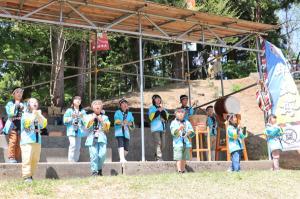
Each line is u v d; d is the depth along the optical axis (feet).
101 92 86.94
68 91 81.20
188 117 40.50
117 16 41.37
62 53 62.80
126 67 90.38
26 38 66.23
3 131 33.24
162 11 38.91
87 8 38.81
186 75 54.90
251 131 56.54
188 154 34.32
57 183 26.37
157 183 27.89
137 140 41.09
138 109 57.52
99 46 50.80
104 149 30.96
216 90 70.54
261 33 45.27
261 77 44.21
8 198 22.84
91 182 27.02
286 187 30.07
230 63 95.96
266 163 40.65
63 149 34.24
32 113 28.25
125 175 30.96
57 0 35.63
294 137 42.32
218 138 42.65
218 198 25.66
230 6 86.07
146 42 92.27
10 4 38.06
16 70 77.25
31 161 27.96
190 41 41.55
